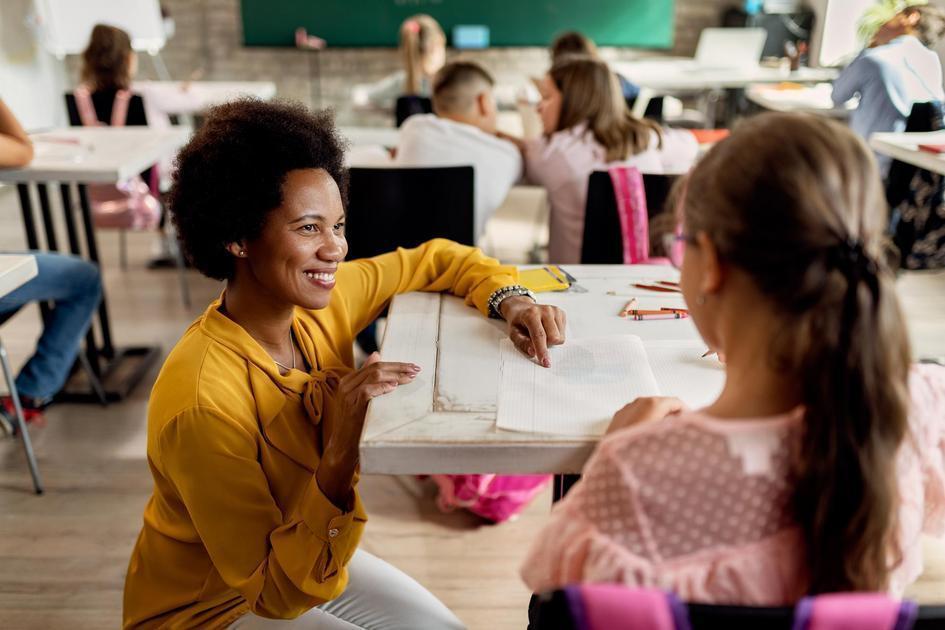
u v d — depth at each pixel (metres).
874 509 0.63
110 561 1.99
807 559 0.65
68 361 2.38
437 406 1.05
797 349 0.62
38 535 2.09
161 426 0.98
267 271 1.04
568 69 2.49
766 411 0.66
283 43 6.51
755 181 0.62
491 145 2.58
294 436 1.08
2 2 5.63
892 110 3.34
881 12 4.32
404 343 1.23
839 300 0.60
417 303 1.40
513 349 1.21
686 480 0.63
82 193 2.85
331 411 1.13
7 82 5.74
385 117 6.78
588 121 2.50
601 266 1.61
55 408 2.73
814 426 0.63
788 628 0.58
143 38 5.88
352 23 6.48
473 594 1.86
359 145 3.49
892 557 0.78
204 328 1.04
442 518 2.13
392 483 2.29
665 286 1.49
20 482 2.32
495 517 2.09
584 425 1.00
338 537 0.98
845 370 0.61
